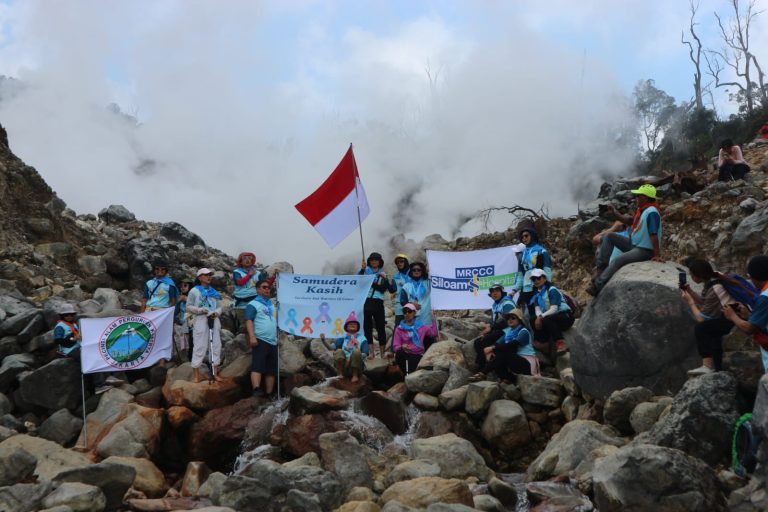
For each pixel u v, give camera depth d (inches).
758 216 518.9
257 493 315.6
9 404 456.8
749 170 684.1
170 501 335.6
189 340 493.7
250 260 514.9
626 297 377.4
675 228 610.5
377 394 424.5
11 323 506.3
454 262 508.7
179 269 729.0
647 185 407.5
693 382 313.7
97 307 594.9
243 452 421.4
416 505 307.9
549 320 458.9
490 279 503.2
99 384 468.8
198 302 460.1
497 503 312.2
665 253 602.2
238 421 427.8
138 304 633.0
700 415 302.7
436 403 424.2
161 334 465.1
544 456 359.9
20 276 639.1
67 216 781.3
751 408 310.3
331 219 512.4
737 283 310.3
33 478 334.6
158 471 391.5
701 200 601.3
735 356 333.4
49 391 452.1
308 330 471.5
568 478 335.9
